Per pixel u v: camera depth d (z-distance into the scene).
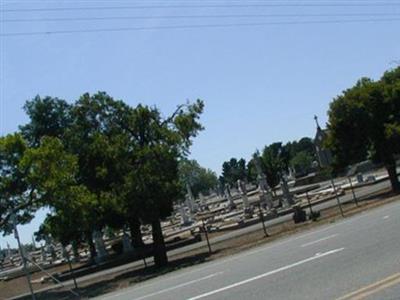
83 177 37.81
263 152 80.94
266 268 15.55
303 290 10.98
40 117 55.03
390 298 8.95
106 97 33.84
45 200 30.66
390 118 40.12
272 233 32.22
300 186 83.44
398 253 12.81
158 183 29.45
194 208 89.88
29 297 31.30
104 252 50.72
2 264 97.81
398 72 43.09
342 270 12.20
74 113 40.56
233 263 19.91
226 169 151.38
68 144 38.88
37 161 30.61
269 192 56.81
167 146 30.39
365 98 40.44
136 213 29.97
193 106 32.16
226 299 11.95
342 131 41.38
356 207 33.94
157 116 31.92
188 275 19.53
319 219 32.34
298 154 117.81
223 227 49.91
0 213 31.12
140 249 49.19
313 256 15.55
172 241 49.56
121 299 16.59
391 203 29.86
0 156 31.44
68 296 26.17
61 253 78.38
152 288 18.00
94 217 32.06
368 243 15.47
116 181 31.34
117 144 30.45
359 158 41.75
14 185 31.25
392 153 40.22
